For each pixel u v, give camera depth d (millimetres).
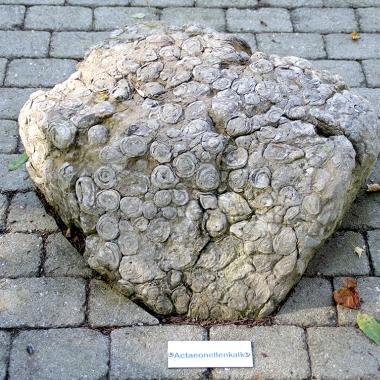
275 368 1613
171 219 1686
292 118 1751
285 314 1705
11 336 1649
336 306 1726
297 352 1641
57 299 1716
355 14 2549
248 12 2541
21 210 1903
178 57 1853
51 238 1839
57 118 1718
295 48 2424
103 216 1689
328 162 1705
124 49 1894
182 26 2004
